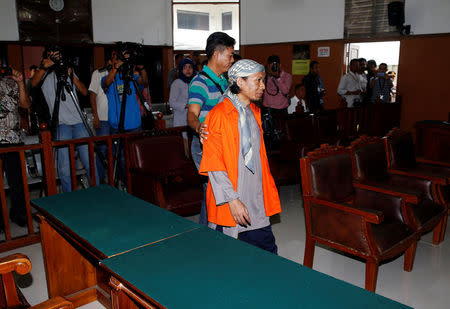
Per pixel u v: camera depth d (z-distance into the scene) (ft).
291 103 22.59
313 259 9.77
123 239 5.61
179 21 31.73
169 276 4.53
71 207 7.06
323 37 29.07
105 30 28.78
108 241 5.55
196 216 13.44
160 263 4.85
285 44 30.71
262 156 7.14
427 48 25.35
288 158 15.69
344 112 19.76
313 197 8.88
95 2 28.14
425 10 25.09
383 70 25.82
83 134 13.50
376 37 27.09
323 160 9.20
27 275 9.59
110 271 4.72
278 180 13.04
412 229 9.26
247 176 6.91
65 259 8.07
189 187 11.74
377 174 10.92
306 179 8.95
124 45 12.59
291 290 4.19
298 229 12.49
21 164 10.85
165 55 31.58
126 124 13.79
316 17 29.12
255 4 31.60
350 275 9.66
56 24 26.89
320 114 18.06
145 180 11.17
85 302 8.39
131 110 13.89
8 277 5.46
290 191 16.80
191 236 5.69
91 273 8.50
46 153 11.09
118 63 12.69
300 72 30.45
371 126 22.30
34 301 8.47
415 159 12.58
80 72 28.43
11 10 25.30
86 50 28.40
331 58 28.96
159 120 14.44
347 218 8.32
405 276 9.58
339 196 9.48
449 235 12.10
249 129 6.79
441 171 12.00
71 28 27.45
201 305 3.93
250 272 4.60
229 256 5.03
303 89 22.35
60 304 4.44
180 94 16.78
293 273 4.58
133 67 12.89
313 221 9.01
